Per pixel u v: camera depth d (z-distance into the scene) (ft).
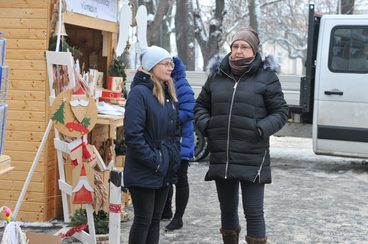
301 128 35.32
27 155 19.94
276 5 121.90
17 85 19.84
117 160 22.53
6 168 13.11
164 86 14.83
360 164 36.99
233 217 15.88
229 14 88.28
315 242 19.63
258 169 14.94
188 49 68.95
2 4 19.66
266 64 15.25
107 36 24.40
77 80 16.57
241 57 14.93
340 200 26.14
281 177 31.81
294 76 34.86
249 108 14.88
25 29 19.63
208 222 21.77
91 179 16.30
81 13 20.75
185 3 68.49
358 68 31.89
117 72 24.20
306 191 28.02
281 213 23.56
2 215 19.85
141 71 14.39
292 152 42.70
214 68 15.62
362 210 24.34
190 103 19.15
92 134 21.98
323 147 33.09
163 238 19.52
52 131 20.12
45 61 19.61
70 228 17.33
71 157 16.16
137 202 14.40
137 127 13.84
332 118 32.58
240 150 14.89
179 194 20.20
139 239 14.48
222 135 15.07
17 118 19.92
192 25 68.80
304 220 22.50
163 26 95.35
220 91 15.20
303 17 125.49
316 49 34.14
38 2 19.48
